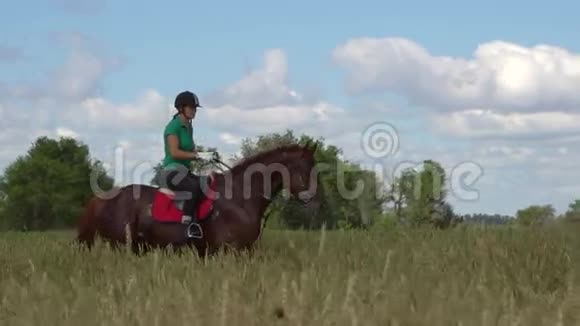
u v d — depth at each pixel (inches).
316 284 390.9
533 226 573.3
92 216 737.6
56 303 381.1
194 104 716.0
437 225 722.2
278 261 514.9
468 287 401.7
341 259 536.7
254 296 378.3
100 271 523.5
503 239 584.4
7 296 413.1
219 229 715.4
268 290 380.5
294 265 516.4
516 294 400.5
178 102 714.8
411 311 341.1
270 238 740.7
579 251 489.1
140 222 721.6
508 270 478.0
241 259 548.7
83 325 347.6
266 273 440.5
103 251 598.2
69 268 534.3
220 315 340.8
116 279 436.5
